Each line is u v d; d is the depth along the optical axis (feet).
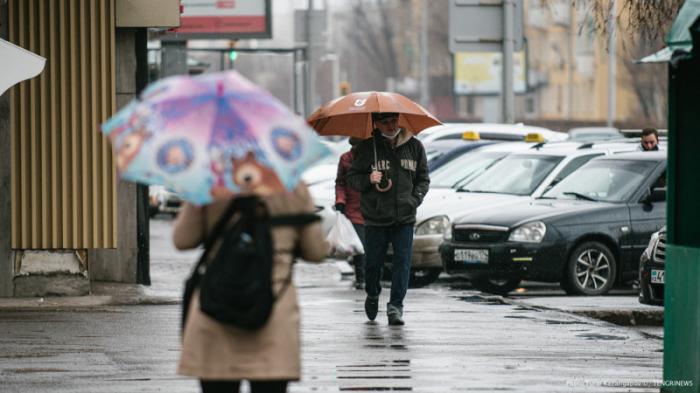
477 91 533.96
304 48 317.22
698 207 65.72
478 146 166.71
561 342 91.45
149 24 117.70
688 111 65.16
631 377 74.95
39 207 115.55
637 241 131.44
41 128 115.55
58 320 102.73
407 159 99.81
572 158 144.87
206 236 47.91
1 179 114.93
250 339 46.98
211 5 305.94
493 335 94.84
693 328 62.13
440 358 82.79
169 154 44.96
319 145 45.73
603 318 110.93
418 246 138.00
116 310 110.32
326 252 48.96
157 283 132.05
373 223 99.96
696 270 61.82
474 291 130.21
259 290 46.26
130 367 78.64
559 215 129.49
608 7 115.14
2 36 115.75
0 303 112.06
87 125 116.06
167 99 45.47
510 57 173.06
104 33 116.26
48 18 115.96
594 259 130.21
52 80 115.75
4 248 114.93
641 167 135.95
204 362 47.06
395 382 72.74
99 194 116.06
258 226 47.01
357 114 106.42
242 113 45.16
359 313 109.40
